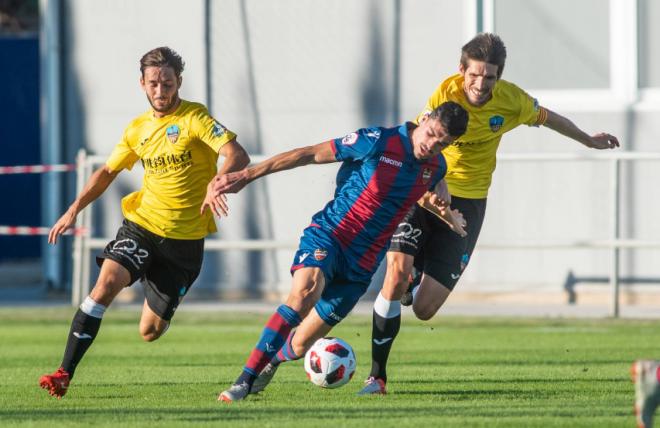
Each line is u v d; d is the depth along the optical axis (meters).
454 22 45.12
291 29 46.16
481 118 23.69
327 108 46.12
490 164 24.56
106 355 29.30
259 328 36.81
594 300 43.94
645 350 29.52
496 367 26.16
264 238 46.25
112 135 47.59
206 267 46.75
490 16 44.84
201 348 31.06
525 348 30.41
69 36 47.69
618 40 44.06
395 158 19.42
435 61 45.34
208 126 21.27
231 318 39.75
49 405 19.75
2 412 18.67
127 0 47.16
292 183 46.03
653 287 43.62
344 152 19.45
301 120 46.25
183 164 21.69
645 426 13.79
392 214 19.78
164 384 23.05
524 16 44.78
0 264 66.19
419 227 22.77
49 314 40.88
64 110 47.91
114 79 47.47
